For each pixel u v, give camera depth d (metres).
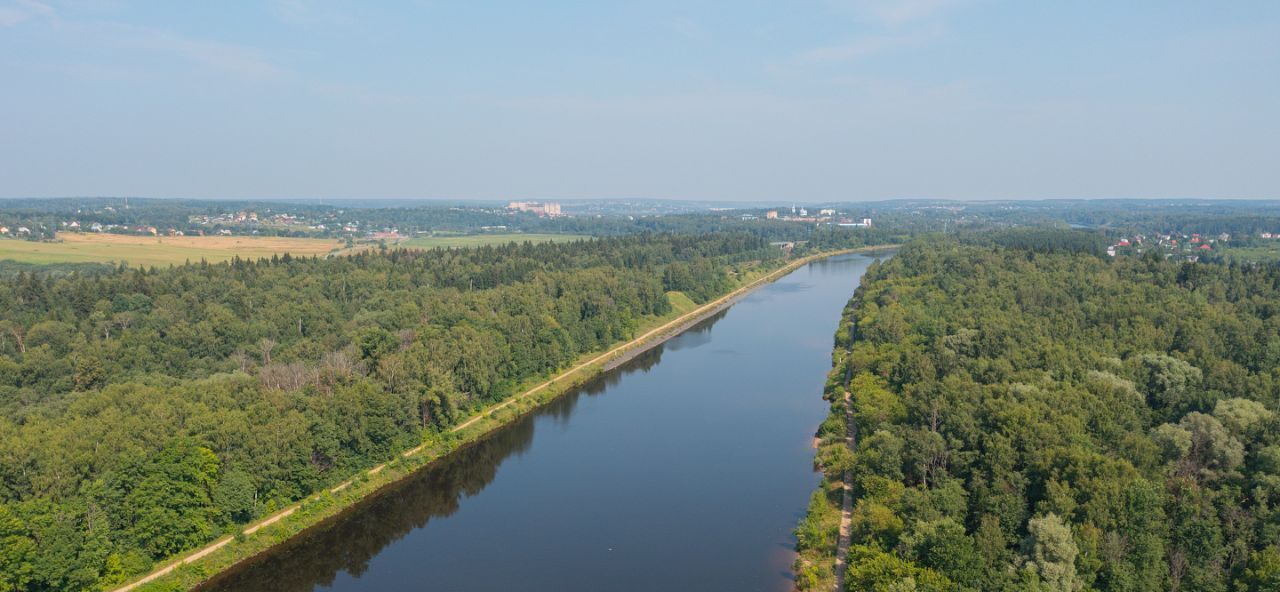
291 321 194.25
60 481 98.19
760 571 107.00
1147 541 86.00
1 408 130.38
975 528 100.19
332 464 130.62
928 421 124.44
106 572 97.81
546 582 105.81
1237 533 89.94
